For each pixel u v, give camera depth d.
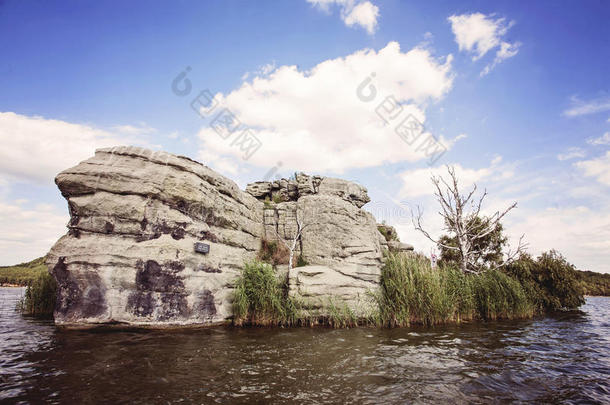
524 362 8.80
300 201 20.52
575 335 13.12
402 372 7.50
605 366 8.66
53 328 11.82
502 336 12.27
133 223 12.11
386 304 14.25
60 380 6.40
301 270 15.05
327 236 18.41
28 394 5.71
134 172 12.69
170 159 13.79
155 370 7.11
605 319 18.62
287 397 5.87
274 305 13.41
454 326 14.24
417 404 5.74
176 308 11.99
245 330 12.12
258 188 26.03
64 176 11.88
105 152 12.99
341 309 13.95
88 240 11.58
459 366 8.16
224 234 15.56
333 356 8.64
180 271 12.29
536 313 20.78
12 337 10.14
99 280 11.25
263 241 20.03
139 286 11.52
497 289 17.44
